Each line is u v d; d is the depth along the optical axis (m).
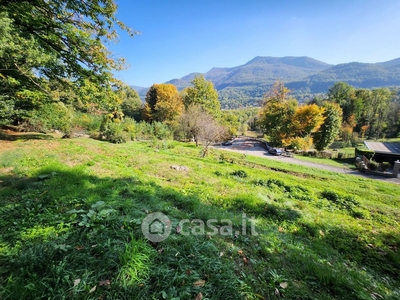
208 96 35.84
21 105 10.59
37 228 2.25
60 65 8.28
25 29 6.21
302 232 3.77
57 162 5.65
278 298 1.77
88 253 1.86
